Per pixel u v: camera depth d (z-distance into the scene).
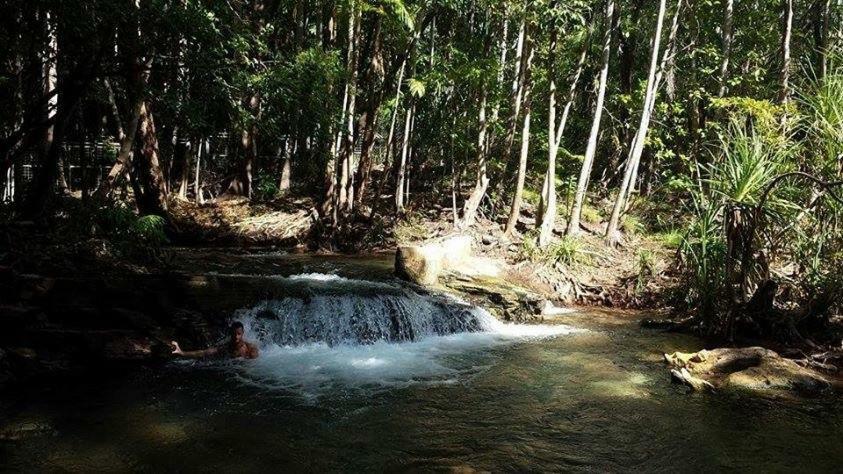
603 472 4.80
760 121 10.51
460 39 18.86
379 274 11.46
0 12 7.71
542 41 14.77
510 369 7.49
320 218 15.45
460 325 9.49
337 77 13.80
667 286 11.67
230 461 4.83
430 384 6.87
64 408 5.76
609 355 8.16
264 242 15.55
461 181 18.39
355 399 6.33
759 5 17.12
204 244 14.96
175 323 7.79
